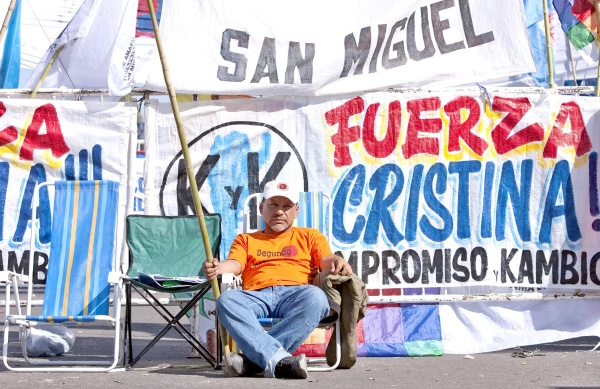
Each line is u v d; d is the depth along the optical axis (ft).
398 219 22.72
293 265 19.12
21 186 22.11
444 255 22.72
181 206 22.38
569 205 22.97
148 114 22.36
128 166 22.22
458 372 18.65
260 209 20.21
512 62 22.79
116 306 18.63
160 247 20.17
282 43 22.56
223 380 17.28
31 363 19.63
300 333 17.93
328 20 22.77
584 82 36.09
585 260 22.93
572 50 35.76
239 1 22.56
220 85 22.27
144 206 22.31
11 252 22.03
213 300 20.21
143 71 29.35
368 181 22.74
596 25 24.25
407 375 18.17
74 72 23.82
